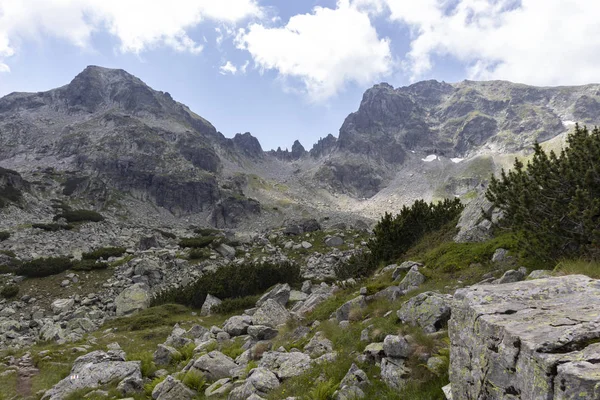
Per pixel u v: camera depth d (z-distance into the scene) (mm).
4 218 78000
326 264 50312
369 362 9930
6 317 37406
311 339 14641
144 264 49969
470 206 23172
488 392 4730
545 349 3873
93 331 32688
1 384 18188
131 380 15773
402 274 18766
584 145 12102
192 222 152375
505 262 14289
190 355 19531
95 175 158125
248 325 23094
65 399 15055
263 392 11117
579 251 10461
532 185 12594
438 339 9125
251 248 65125
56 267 49344
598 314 4262
